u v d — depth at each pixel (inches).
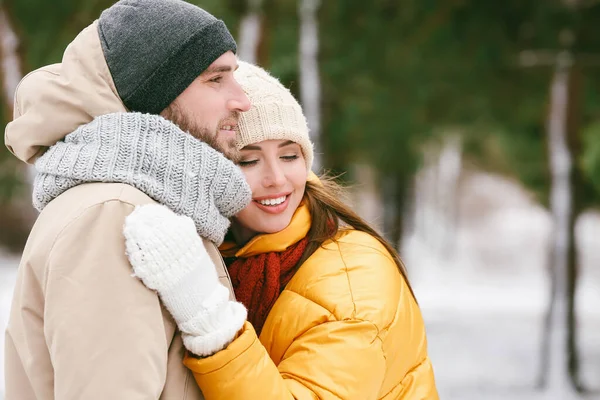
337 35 314.5
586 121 363.3
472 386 309.7
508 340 407.8
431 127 374.9
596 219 1029.2
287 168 81.0
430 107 360.8
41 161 65.4
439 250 868.6
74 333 57.6
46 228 62.4
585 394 297.3
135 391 57.4
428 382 80.7
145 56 65.7
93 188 62.2
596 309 511.8
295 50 278.1
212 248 68.7
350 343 70.7
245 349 62.8
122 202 60.9
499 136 445.4
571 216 302.5
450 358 364.8
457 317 486.6
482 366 347.6
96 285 58.5
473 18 307.6
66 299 58.4
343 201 93.7
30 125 65.4
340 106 337.7
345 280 75.2
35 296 62.9
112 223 60.1
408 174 412.2
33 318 63.2
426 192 1034.7
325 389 68.7
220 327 62.1
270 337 75.2
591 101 335.6
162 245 59.5
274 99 80.2
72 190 63.4
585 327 445.1
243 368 62.7
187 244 60.6
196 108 68.0
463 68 328.2
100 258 59.1
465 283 677.3
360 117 343.0
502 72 333.7
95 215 60.2
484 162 602.9
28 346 63.1
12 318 66.7
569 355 299.4
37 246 61.9
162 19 66.5
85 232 59.8
